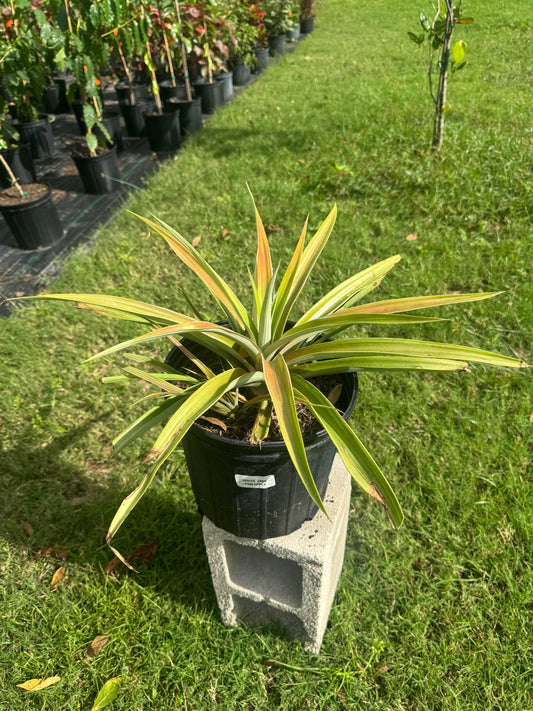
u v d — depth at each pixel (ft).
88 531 6.42
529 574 5.62
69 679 5.08
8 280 11.05
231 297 4.25
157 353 8.86
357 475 3.26
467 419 7.38
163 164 16.24
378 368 3.69
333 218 4.78
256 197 13.23
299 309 9.60
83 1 11.55
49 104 22.43
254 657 5.30
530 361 8.24
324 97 20.95
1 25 14.47
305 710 4.92
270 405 4.16
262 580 5.22
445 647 5.17
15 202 11.44
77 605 5.67
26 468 7.07
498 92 19.56
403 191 12.67
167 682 5.10
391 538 6.19
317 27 37.96
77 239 12.54
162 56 20.67
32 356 8.71
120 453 7.27
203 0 20.06
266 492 4.08
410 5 40.70
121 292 10.11
